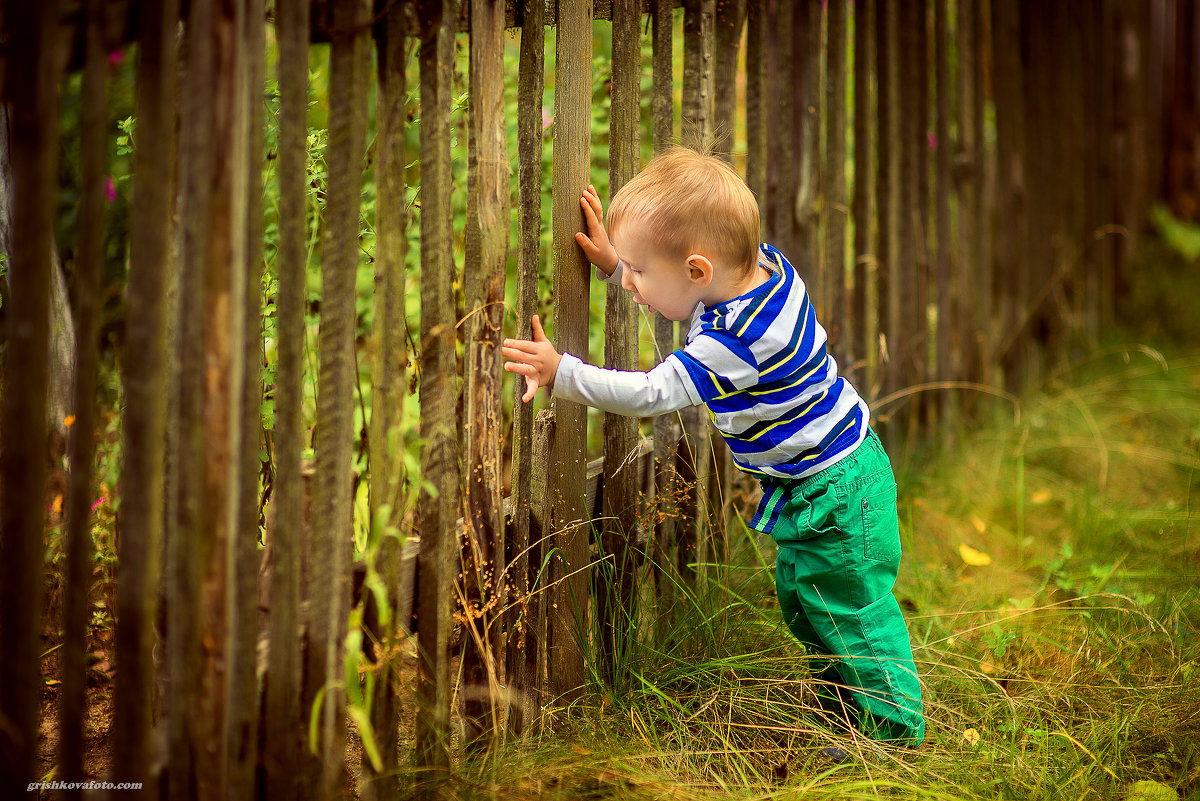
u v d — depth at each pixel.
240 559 1.49
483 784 1.88
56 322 2.26
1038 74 4.32
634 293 2.11
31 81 1.32
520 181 1.95
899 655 2.15
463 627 1.99
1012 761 2.03
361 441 2.59
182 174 1.37
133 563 1.40
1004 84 4.09
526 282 1.98
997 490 3.53
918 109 3.48
